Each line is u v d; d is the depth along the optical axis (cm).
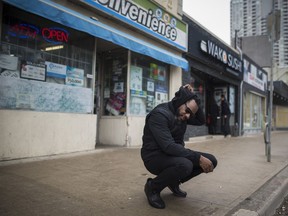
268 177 512
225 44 1359
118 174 471
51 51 595
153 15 843
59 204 318
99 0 662
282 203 431
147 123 338
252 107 1834
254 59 1852
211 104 1401
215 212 323
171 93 986
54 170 470
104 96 852
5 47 512
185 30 1018
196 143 1014
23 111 526
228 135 1434
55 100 599
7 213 283
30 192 351
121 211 309
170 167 315
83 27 579
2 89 506
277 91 2338
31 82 553
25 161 515
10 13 523
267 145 690
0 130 491
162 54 844
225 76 1388
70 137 617
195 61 1113
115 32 667
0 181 390
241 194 401
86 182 413
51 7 519
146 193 337
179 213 313
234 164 629
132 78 822
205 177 497
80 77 659
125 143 782
